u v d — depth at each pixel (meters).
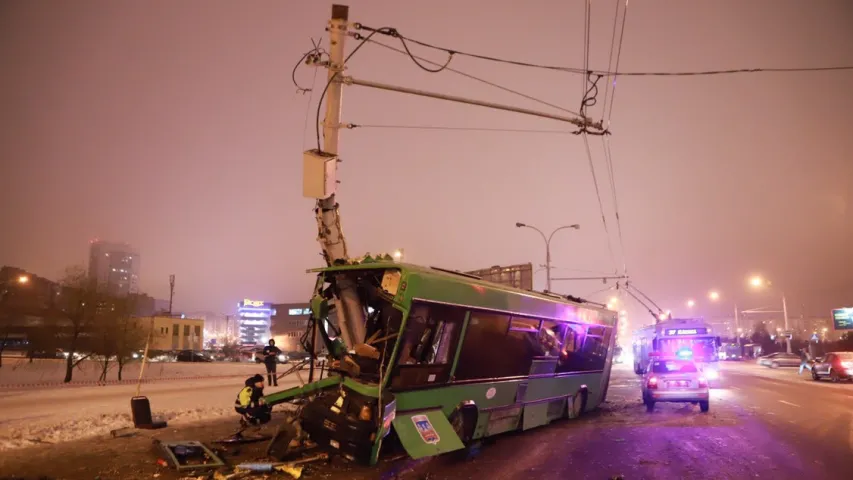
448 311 10.52
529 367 13.50
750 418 16.48
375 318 10.77
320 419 9.55
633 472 9.64
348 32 13.45
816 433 13.65
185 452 9.61
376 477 9.12
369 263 10.38
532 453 11.39
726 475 9.38
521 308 12.88
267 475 8.93
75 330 28.55
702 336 29.22
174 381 27.33
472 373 11.44
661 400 18.16
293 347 99.56
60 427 12.05
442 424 10.27
